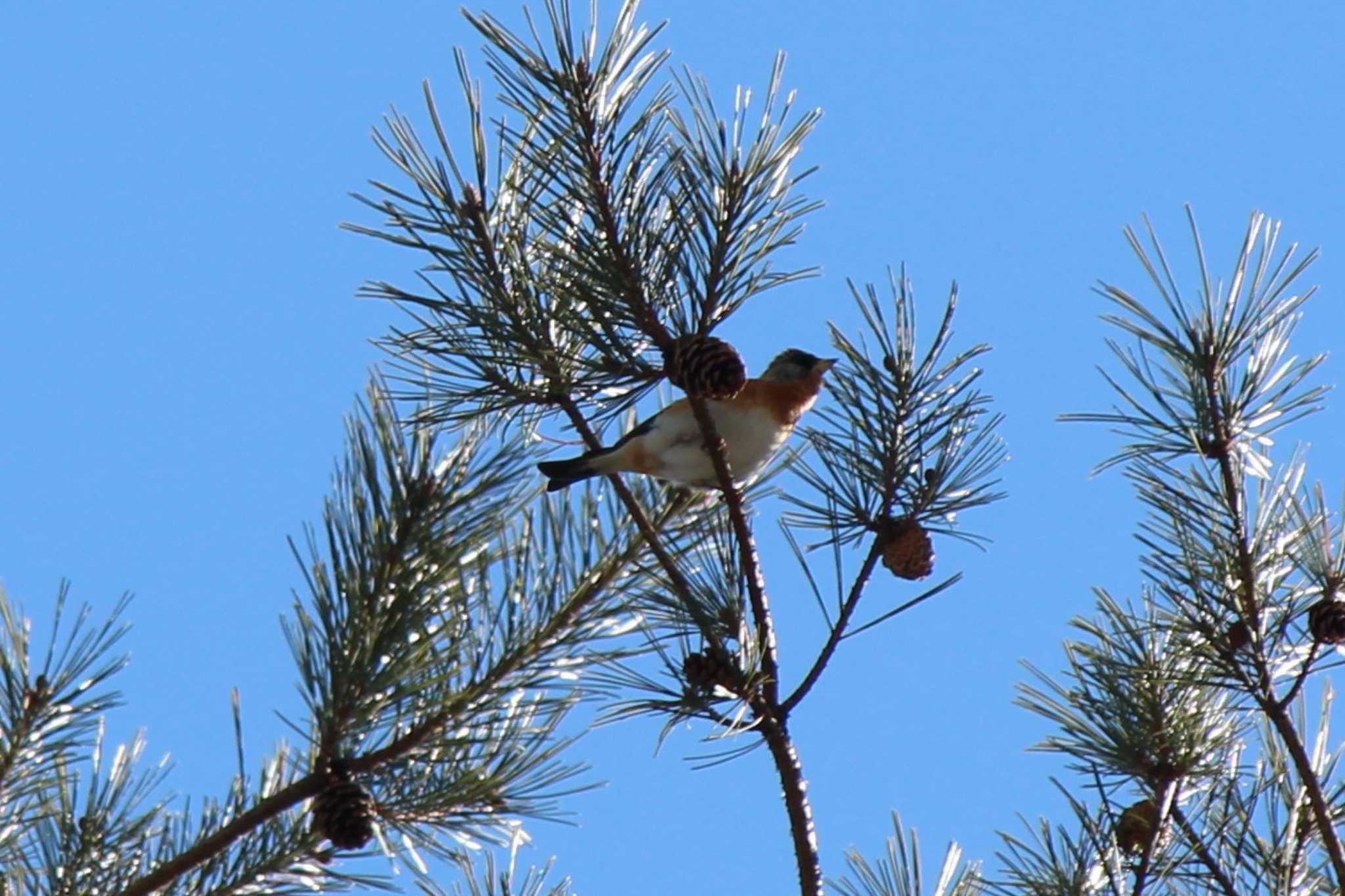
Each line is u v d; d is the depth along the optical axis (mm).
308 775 5637
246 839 5824
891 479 7332
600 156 6832
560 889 7074
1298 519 7137
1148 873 6887
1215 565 7027
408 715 5719
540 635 6117
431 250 6789
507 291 7008
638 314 6918
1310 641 7047
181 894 5684
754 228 6941
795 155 7000
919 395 7434
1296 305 7023
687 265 6879
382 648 5602
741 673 6578
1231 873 7195
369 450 5934
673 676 6660
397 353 7141
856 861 7039
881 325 7477
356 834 5500
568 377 7082
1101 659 7320
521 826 6051
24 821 5668
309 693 5625
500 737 5879
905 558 7195
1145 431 7059
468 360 7086
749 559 6891
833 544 7051
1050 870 7195
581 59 6781
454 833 5930
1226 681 7105
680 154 6910
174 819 5828
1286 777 7344
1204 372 6930
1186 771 7172
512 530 6527
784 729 6707
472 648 5973
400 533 5750
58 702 5566
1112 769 7250
